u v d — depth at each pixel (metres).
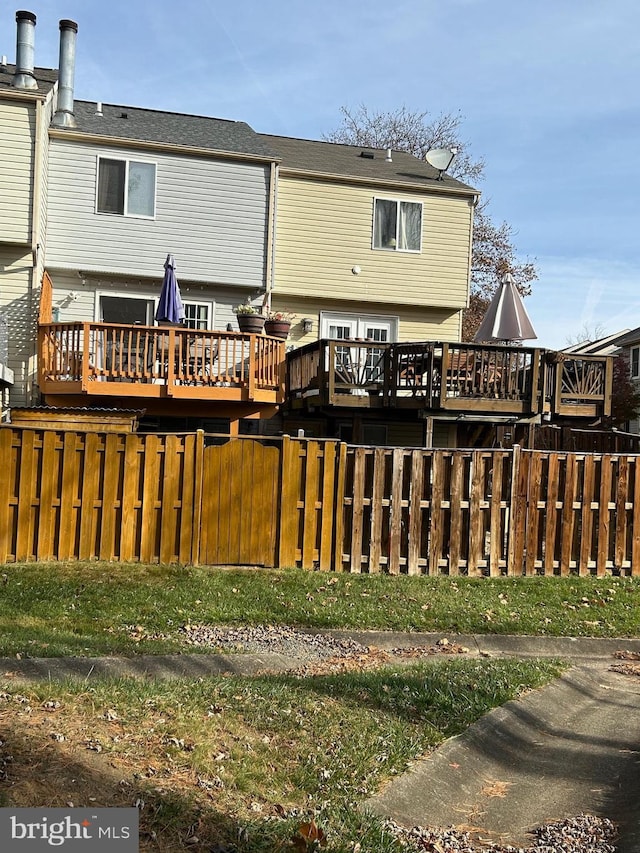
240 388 17.31
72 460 10.48
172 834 3.53
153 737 4.48
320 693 5.95
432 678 6.61
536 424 16.39
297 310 21.12
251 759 4.52
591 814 4.68
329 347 16.25
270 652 7.69
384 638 8.56
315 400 16.98
